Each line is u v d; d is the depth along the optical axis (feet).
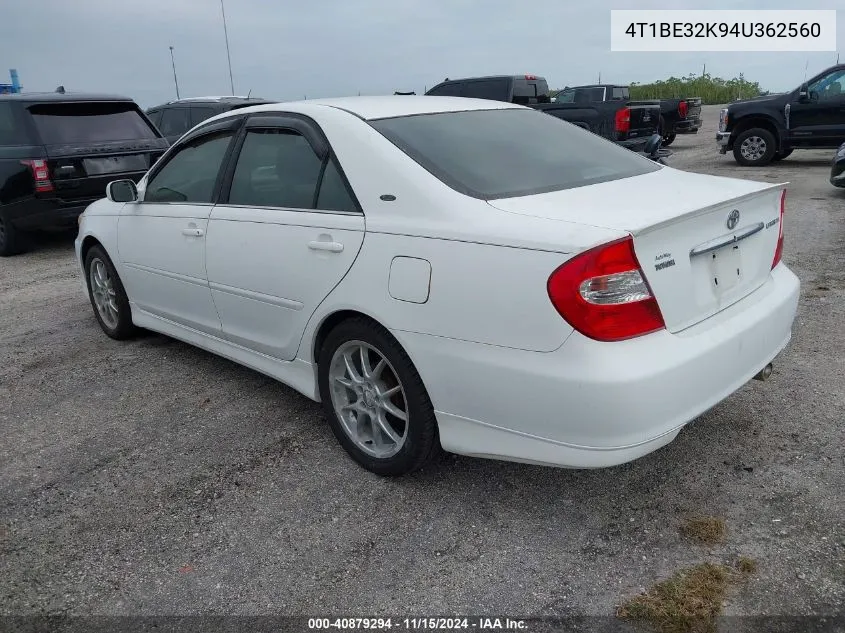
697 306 8.73
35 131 26.32
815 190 33.42
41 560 9.15
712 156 50.24
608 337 7.82
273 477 10.78
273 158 11.68
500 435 8.77
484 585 8.27
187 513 10.00
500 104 12.80
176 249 13.66
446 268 8.77
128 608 8.24
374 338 9.84
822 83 41.01
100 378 14.99
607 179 10.39
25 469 11.41
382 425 10.36
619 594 7.98
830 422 11.26
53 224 26.78
